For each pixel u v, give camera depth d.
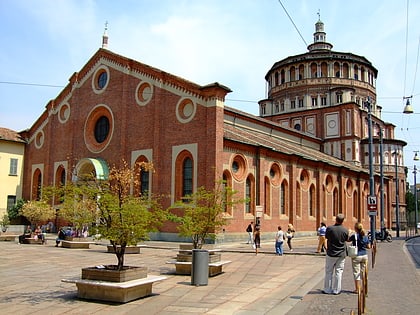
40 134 41.91
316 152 50.81
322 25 65.88
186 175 29.89
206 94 28.97
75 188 12.48
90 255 21.56
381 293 11.76
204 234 16.12
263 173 33.00
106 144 34.91
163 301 10.73
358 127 57.75
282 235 23.47
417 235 51.22
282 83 63.00
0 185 40.53
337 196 45.97
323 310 9.58
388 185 61.56
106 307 10.01
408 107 27.98
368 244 12.16
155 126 31.31
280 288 12.66
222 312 9.53
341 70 60.69
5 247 25.72
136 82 33.53
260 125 44.78
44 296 11.23
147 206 12.61
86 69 38.16
